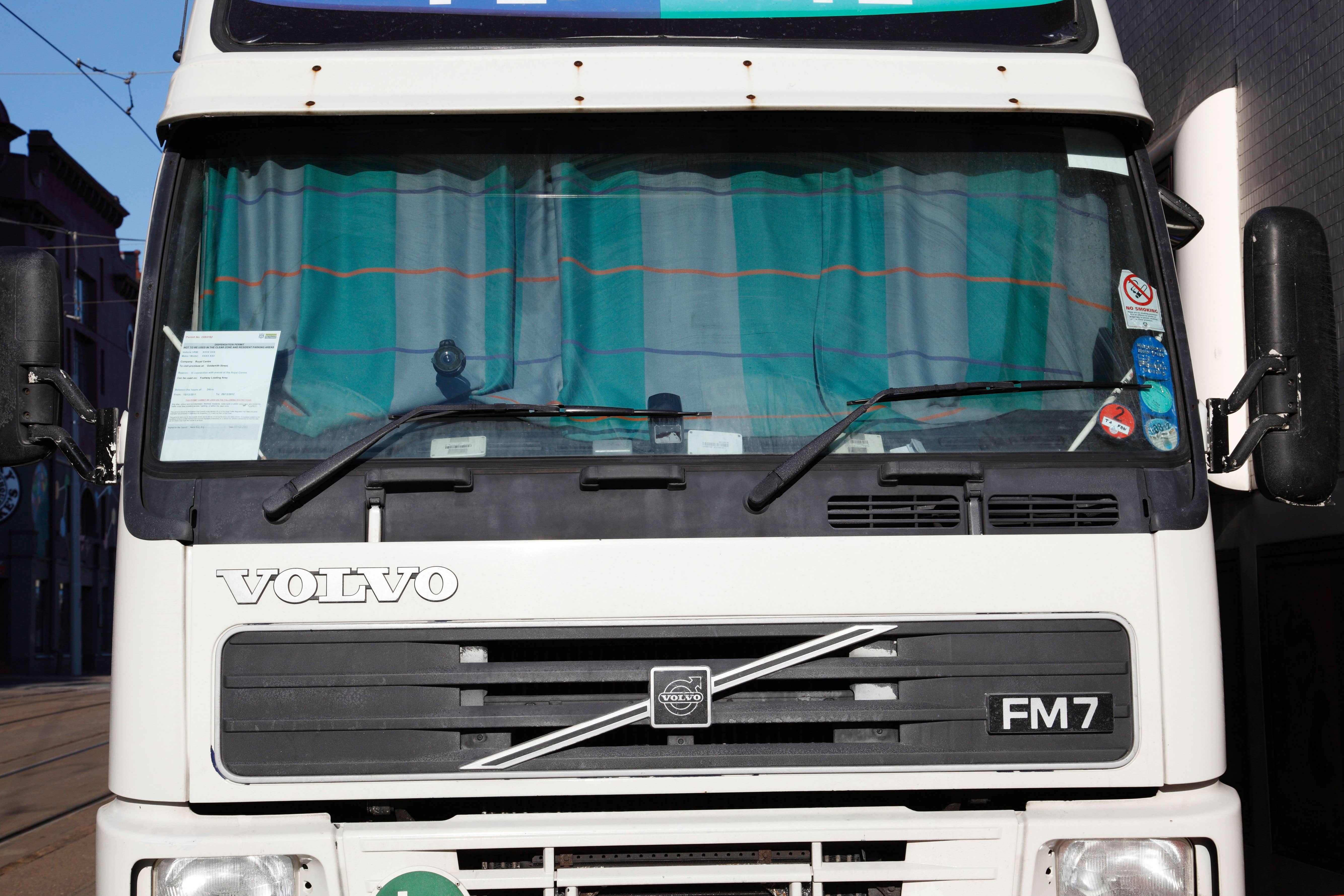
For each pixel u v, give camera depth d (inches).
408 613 134.8
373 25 158.6
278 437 144.7
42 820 452.8
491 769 132.7
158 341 146.6
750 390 149.8
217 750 132.3
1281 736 284.5
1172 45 342.3
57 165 1870.1
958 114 158.7
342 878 130.1
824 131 158.2
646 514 139.7
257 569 135.4
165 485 139.9
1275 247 150.9
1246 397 148.3
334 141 155.6
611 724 133.3
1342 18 265.3
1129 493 143.6
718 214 155.4
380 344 150.7
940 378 152.6
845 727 136.0
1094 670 137.6
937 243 156.4
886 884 134.9
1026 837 133.0
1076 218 158.7
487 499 139.4
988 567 138.6
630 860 134.4
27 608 1785.2
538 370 150.7
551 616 135.2
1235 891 134.3
